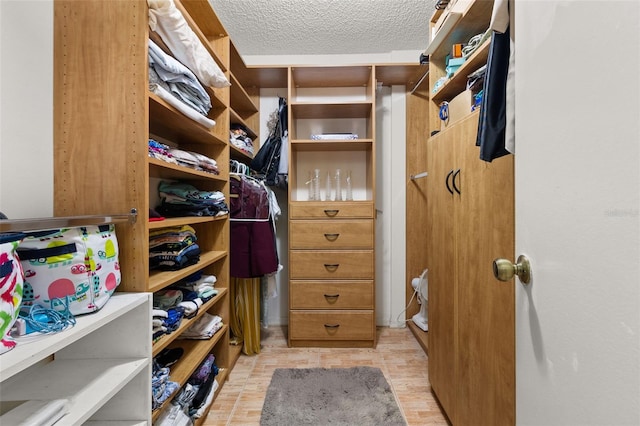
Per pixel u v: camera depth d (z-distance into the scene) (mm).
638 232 363
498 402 993
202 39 1475
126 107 1019
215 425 1429
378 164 2600
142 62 1016
